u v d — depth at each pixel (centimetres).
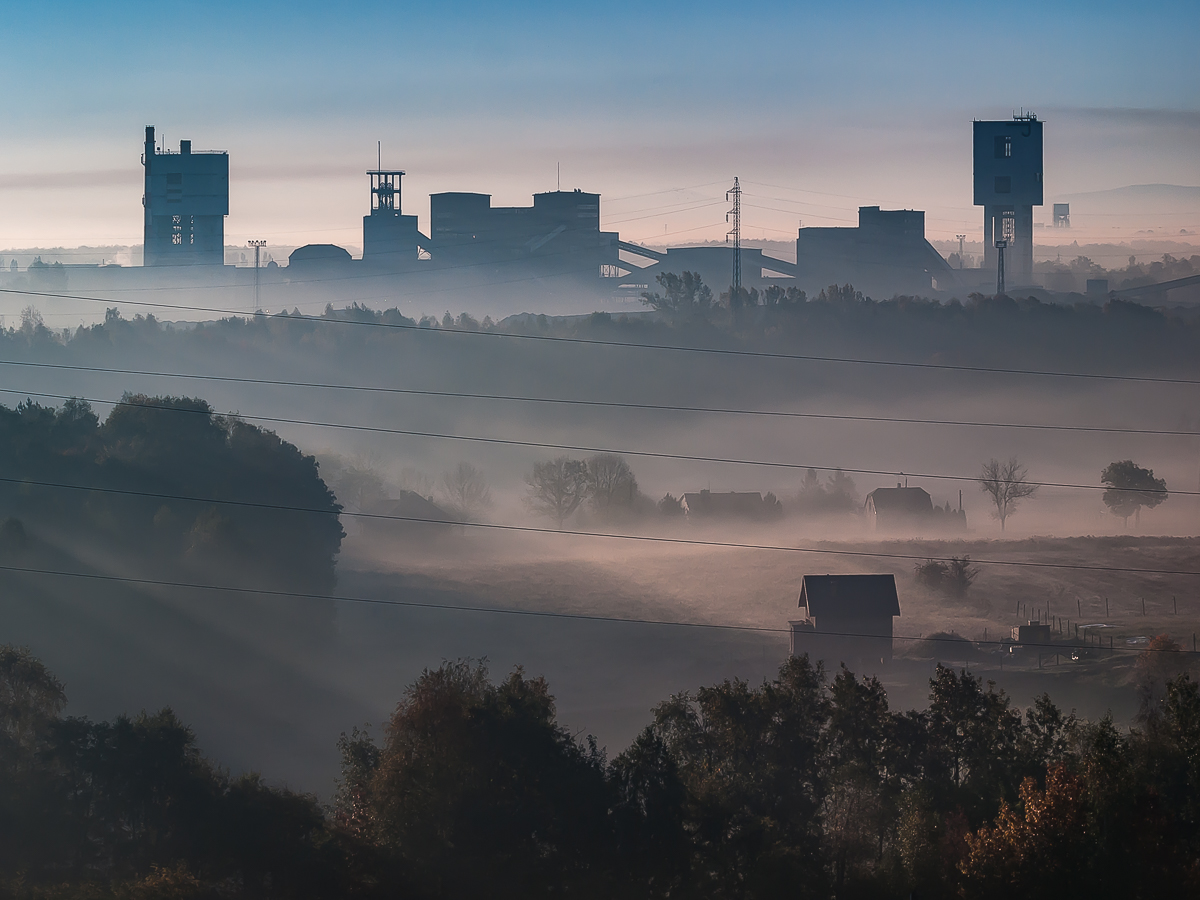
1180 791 5481
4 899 4547
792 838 5403
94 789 5491
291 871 4953
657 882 5128
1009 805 5262
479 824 5134
